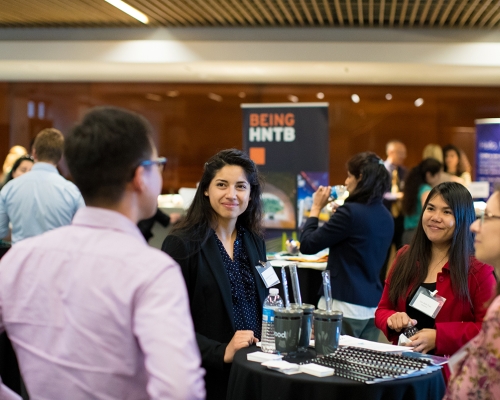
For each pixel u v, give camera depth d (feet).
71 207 12.38
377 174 11.47
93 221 4.09
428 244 8.21
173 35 26.61
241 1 22.25
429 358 6.68
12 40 27.61
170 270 3.83
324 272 6.95
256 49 26.11
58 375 3.87
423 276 8.11
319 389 5.83
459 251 7.79
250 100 33.86
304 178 16.75
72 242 4.04
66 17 25.23
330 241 11.28
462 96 32.99
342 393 5.79
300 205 16.46
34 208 12.17
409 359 6.63
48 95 34.55
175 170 34.50
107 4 23.07
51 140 12.39
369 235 11.25
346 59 25.76
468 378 4.25
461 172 26.20
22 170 16.38
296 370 6.15
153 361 3.57
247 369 6.32
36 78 33.27
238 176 7.99
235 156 8.10
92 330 3.80
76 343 3.83
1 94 34.65
